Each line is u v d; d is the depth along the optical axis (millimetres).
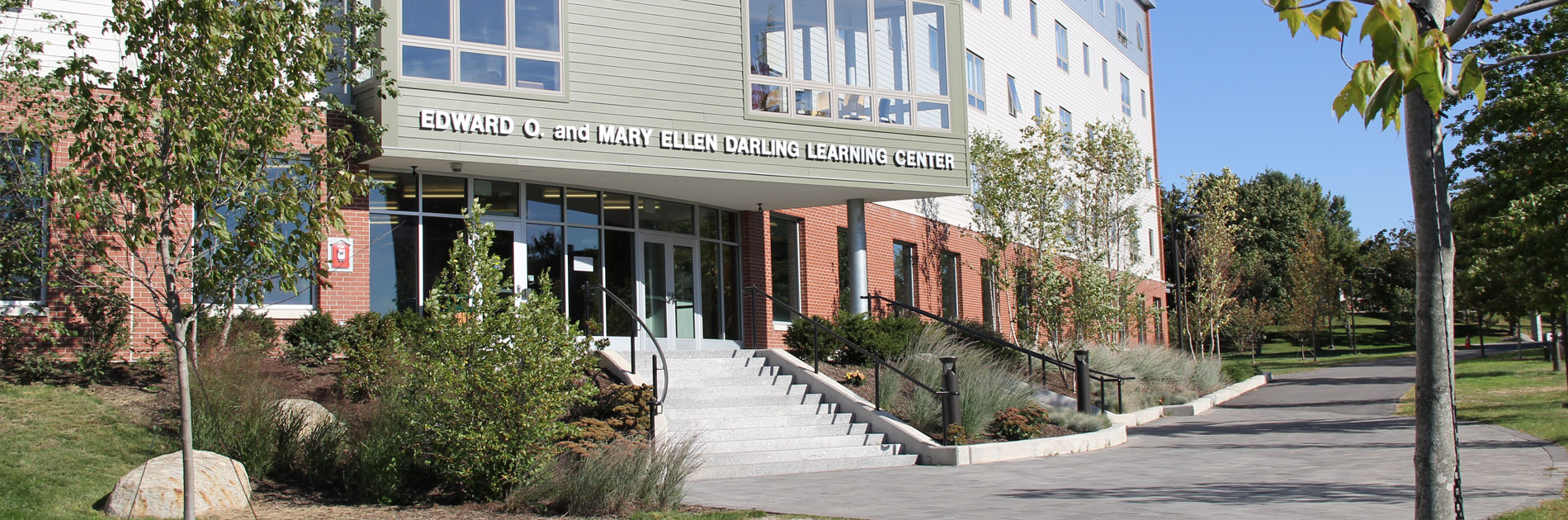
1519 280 18375
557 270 17281
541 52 15539
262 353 12742
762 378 15234
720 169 16750
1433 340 5070
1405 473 10734
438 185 16078
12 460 9977
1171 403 21922
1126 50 41781
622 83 16094
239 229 8234
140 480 9125
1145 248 41812
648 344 18516
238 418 10945
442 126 14672
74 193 7621
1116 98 39938
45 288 12852
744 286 20719
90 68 8336
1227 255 39344
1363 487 9750
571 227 17594
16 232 8609
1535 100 15594
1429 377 5082
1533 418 16016
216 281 8008
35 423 10984
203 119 7863
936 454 12930
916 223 25641
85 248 8094
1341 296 60844
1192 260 43875
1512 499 8578
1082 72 36688
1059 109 34250
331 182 8711
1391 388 25406
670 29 16578
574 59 15750
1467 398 21172
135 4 8070
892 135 18453
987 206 25719
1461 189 21688
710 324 20094
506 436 9633
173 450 10758
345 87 14938
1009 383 16047
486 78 15125
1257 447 14094
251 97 8148
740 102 17062
